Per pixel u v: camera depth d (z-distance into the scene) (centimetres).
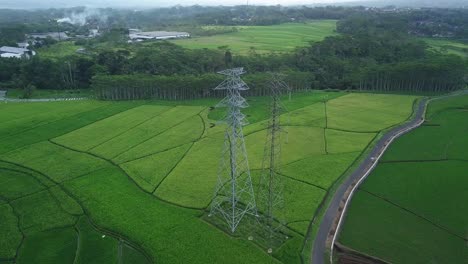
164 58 19100
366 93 16625
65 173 9300
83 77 19738
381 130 11662
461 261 6153
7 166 9750
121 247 6619
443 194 8131
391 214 7456
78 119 13325
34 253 6606
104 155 10256
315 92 17175
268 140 10794
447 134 11494
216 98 16362
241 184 8456
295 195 7944
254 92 16525
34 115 13838
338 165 9275
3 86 19375
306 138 11006
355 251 6353
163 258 6234
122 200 8012
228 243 6575
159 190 8369
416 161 9706
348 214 7456
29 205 8019
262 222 7138
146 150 10506
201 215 7444
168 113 13838
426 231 6925
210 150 10356
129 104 15225
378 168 9356
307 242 6556
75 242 6856
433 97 15638
